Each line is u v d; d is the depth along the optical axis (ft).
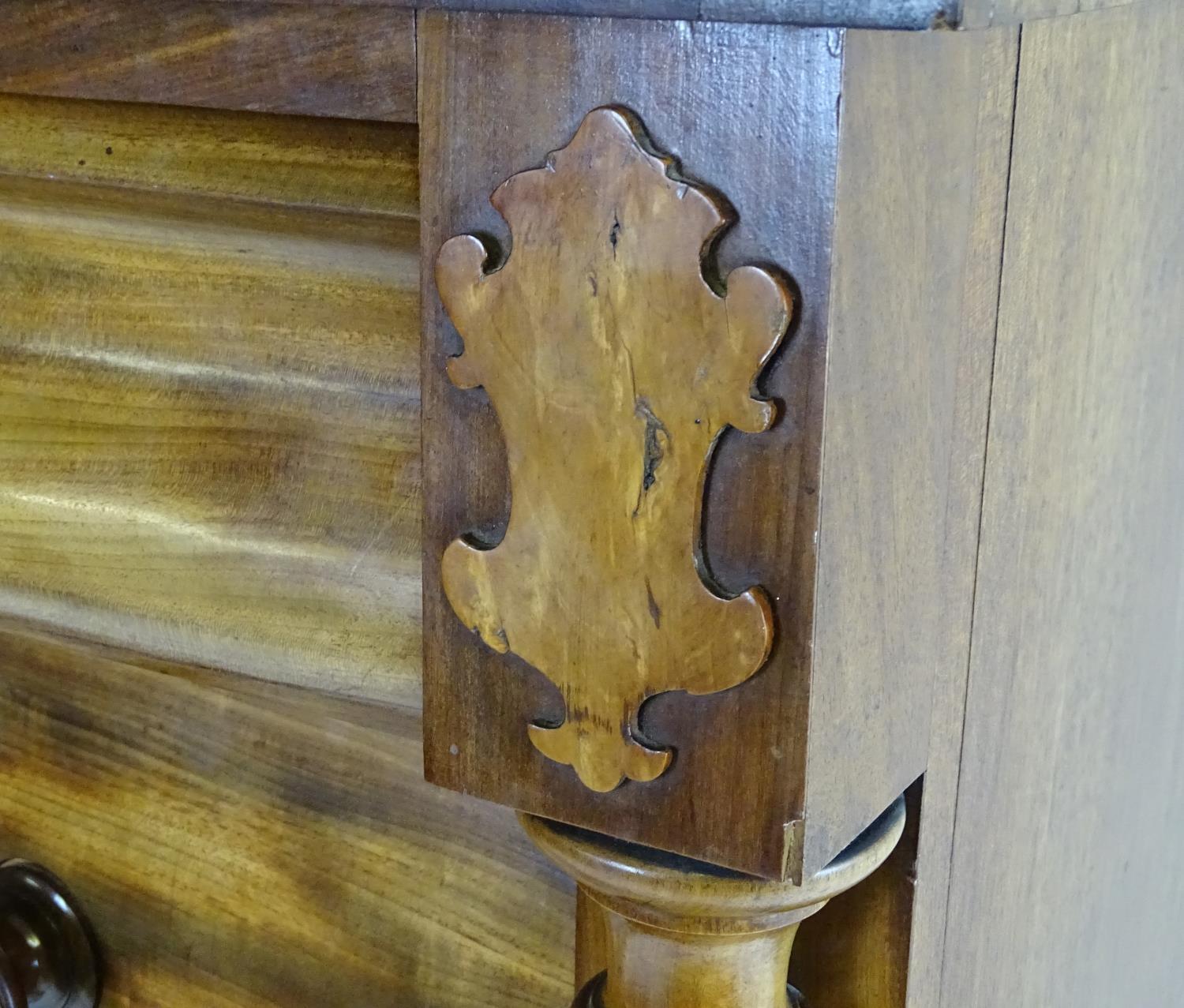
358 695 1.81
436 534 1.51
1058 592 2.01
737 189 1.25
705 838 1.41
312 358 1.86
